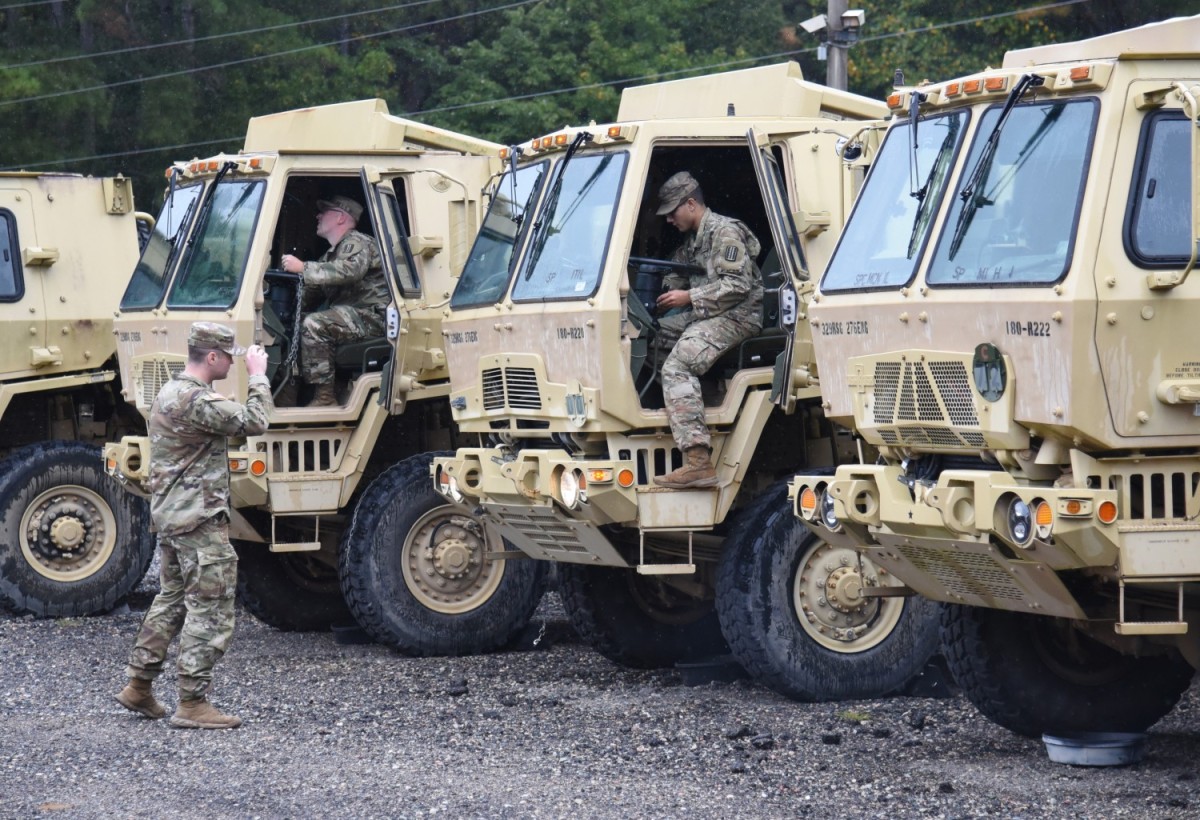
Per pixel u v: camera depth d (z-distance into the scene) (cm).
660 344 1123
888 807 797
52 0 3878
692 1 4278
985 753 916
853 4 3709
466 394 1178
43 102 3728
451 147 1474
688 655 1248
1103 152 755
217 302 1304
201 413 1006
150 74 3884
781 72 1191
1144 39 799
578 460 1066
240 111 3922
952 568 848
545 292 1094
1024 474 789
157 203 3925
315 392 1336
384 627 1304
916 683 1103
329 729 1020
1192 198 741
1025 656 905
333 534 1423
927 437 832
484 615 1330
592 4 4141
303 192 1425
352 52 4234
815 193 1092
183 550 1019
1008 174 804
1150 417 747
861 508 878
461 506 1262
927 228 838
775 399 1074
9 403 1659
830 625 1084
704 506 1079
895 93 910
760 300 1098
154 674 1048
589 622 1230
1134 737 891
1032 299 755
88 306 1650
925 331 819
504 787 855
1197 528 757
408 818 800
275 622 1487
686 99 1263
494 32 4431
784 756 915
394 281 1319
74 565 1580
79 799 853
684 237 1199
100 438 1702
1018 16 3384
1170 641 864
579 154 1127
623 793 838
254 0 3997
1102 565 756
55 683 1205
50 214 1641
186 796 855
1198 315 751
